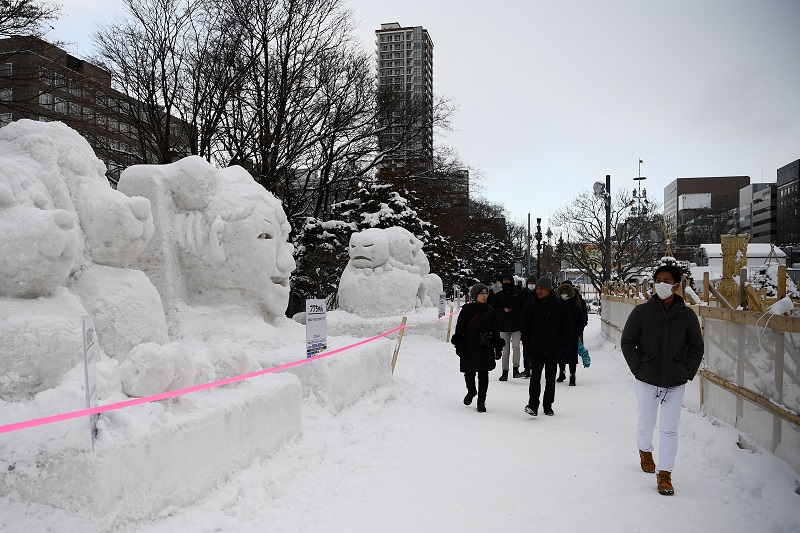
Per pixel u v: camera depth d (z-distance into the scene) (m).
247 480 5.11
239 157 25.12
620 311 17.38
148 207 6.65
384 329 16.09
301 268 25.83
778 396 5.79
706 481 5.79
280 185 25.70
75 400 4.19
